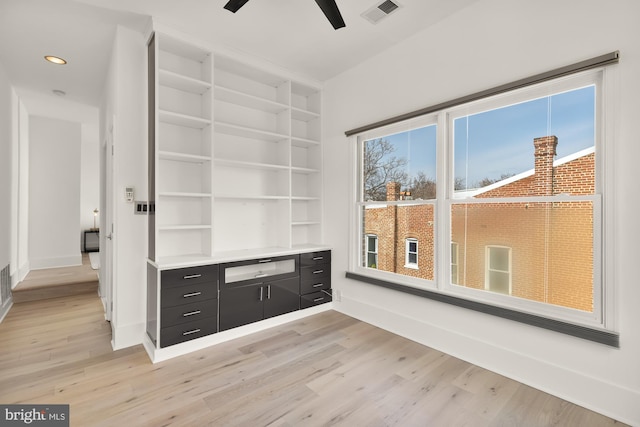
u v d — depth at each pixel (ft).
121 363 7.78
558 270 6.58
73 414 5.84
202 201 10.07
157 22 8.34
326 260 11.89
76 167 17.33
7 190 11.73
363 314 10.79
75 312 11.43
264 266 11.53
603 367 5.93
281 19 8.34
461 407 6.13
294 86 12.07
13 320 10.62
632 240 5.62
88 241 24.79
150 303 8.61
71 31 8.87
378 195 10.57
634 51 5.60
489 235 7.70
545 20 6.66
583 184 6.26
